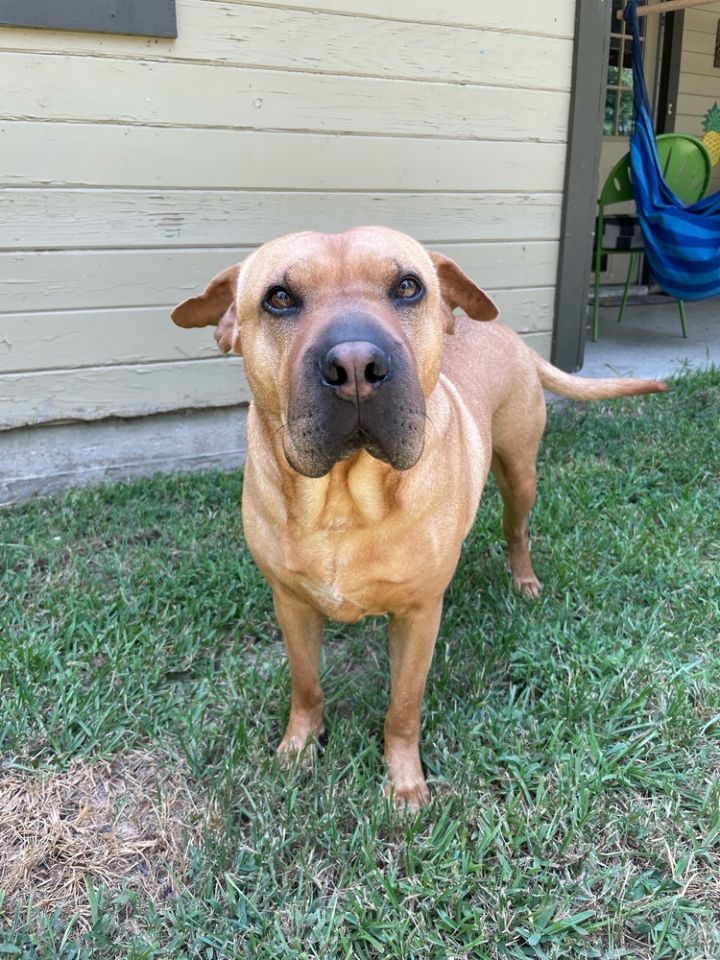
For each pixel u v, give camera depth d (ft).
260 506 2.24
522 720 2.65
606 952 1.88
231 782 2.38
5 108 4.05
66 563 3.79
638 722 2.58
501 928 1.93
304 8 4.49
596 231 7.55
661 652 2.94
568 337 5.97
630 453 4.91
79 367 4.53
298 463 1.86
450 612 3.27
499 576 3.54
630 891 2.01
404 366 1.84
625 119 9.91
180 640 3.10
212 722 2.72
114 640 3.12
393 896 2.00
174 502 4.46
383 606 2.27
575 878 2.08
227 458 5.09
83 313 4.46
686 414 5.50
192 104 4.39
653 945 1.90
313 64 4.60
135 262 4.50
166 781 2.44
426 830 2.25
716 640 3.01
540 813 2.24
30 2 3.90
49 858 2.18
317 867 2.12
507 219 5.48
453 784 2.40
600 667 2.88
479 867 2.07
